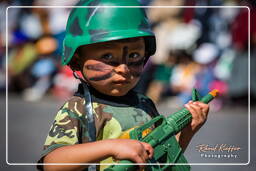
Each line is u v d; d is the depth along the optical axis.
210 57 11.44
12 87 13.31
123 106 3.30
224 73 11.40
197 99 3.52
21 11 12.45
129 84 3.22
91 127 3.16
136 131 3.09
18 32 12.65
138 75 3.25
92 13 3.19
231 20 11.36
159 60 11.54
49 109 11.47
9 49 12.84
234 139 8.51
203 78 11.46
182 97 11.55
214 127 9.65
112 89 3.20
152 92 11.68
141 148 2.91
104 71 3.17
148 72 11.64
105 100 3.27
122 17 3.18
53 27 12.38
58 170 2.96
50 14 12.32
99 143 2.92
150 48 3.50
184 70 11.56
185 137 3.39
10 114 10.77
